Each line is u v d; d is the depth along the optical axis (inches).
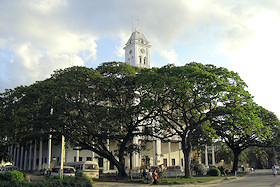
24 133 1099.3
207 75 1035.9
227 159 2832.2
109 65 1294.3
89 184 791.7
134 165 2034.9
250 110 1221.1
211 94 1042.7
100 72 1280.8
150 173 1080.2
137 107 1171.3
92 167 1327.5
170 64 1209.4
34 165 1990.7
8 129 1060.5
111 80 1213.7
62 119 1101.7
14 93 1104.8
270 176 1478.8
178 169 1699.1
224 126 1347.2
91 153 2011.6
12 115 1063.6
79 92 1198.9
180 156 2416.3
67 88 1101.7
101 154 1301.7
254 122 1175.0
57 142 1299.2
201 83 1059.3
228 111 1175.0
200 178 1280.8
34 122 1055.0
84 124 1082.1
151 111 1230.9
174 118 1380.4
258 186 871.7
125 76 1243.8
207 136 1510.8
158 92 1113.4
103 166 2005.4
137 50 3312.0
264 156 3186.5
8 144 1508.4
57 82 1184.2
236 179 1291.8
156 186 973.8
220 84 1035.3
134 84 1248.8
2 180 687.7
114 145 2060.8
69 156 1925.4
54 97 1086.4
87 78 1229.1
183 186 965.8
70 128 1099.9
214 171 1493.6
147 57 3388.3
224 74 1150.3
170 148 2484.0
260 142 1817.2
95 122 1112.8
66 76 1198.9
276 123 1737.2
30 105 1081.4
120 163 1330.0
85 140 1273.4
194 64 1218.0
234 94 1130.0
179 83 1053.8
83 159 1975.9
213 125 1465.3
